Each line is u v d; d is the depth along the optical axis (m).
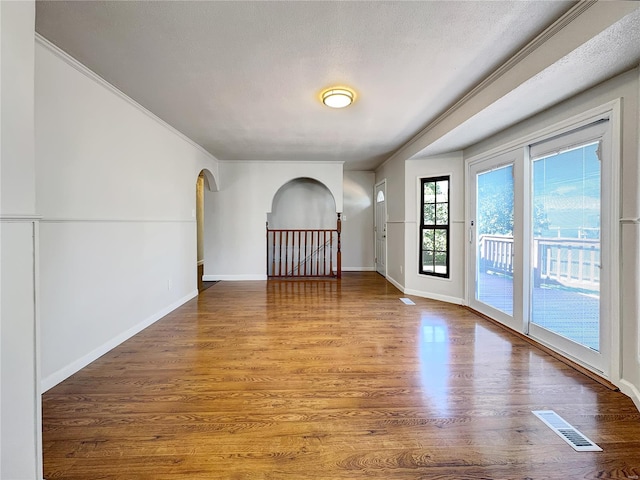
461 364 2.50
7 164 1.18
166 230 3.90
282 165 6.19
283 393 2.08
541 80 2.15
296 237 7.25
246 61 2.35
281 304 4.39
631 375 2.00
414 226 4.96
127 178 3.07
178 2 1.72
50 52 2.15
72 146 2.36
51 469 1.43
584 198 2.40
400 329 3.34
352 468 1.44
